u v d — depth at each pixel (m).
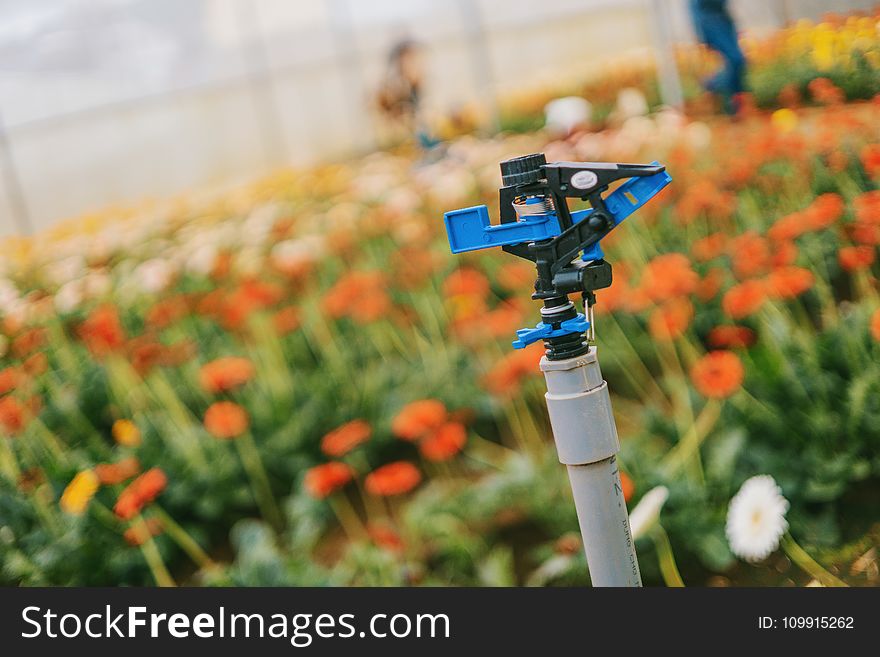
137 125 15.37
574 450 1.30
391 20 14.61
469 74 13.92
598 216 1.25
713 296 3.70
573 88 9.80
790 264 3.32
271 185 9.96
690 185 4.50
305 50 15.84
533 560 2.84
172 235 8.65
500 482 3.04
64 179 15.09
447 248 5.39
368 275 4.29
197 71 15.59
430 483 3.62
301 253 4.87
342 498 3.65
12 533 3.28
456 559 2.91
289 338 5.18
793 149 3.78
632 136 5.03
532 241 1.33
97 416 4.65
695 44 5.53
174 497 3.66
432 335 4.40
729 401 2.91
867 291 2.90
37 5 14.82
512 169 1.33
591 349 1.32
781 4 4.68
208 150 15.68
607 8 11.74
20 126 14.84
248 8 15.59
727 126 4.98
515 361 3.05
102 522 3.31
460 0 12.37
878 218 2.90
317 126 15.60
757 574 2.49
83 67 15.07
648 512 1.89
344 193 7.74
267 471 3.92
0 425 3.45
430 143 9.30
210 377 3.44
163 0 15.30
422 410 2.75
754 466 2.71
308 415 4.08
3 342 4.66
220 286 5.94
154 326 5.29
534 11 12.48
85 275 6.08
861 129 3.65
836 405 2.75
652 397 3.67
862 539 2.46
